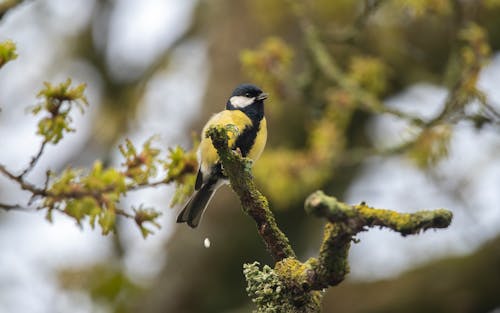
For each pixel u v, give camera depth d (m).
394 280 10.77
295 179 9.59
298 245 12.69
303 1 10.70
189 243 12.20
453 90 8.75
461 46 9.20
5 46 5.20
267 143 12.21
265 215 4.94
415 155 9.56
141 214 5.52
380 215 3.88
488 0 9.38
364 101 9.33
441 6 9.12
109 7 14.63
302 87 9.80
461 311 9.89
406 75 12.28
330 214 3.87
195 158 5.93
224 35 13.34
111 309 12.77
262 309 4.64
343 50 11.99
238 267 12.15
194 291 11.95
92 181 5.22
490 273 9.95
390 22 11.55
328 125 9.81
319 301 4.76
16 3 7.16
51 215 5.20
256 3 11.77
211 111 12.72
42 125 5.18
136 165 5.64
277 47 9.65
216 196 12.27
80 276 12.63
